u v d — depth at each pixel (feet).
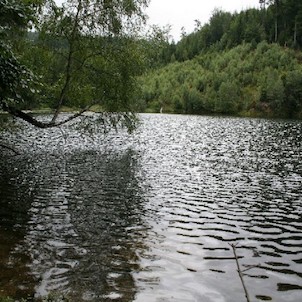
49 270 35.88
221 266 38.27
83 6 73.61
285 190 72.64
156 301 30.89
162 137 179.22
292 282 35.14
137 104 93.04
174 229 49.37
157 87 618.85
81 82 82.58
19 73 53.11
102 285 33.27
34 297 30.53
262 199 65.82
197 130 225.56
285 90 442.91
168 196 67.05
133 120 93.56
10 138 152.15
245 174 88.79
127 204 61.16
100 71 81.82
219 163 104.88
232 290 33.22
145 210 57.93
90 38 77.05
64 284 33.17
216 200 64.80
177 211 57.77
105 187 72.95
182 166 99.09
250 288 33.71
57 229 48.03
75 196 65.21
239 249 42.98
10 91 53.78
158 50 85.66
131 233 47.42
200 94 518.37
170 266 37.86
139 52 82.79
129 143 151.33
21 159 103.60
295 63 541.34
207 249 42.78
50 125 73.31
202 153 125.29
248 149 137.08
